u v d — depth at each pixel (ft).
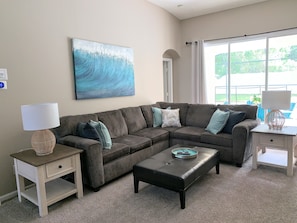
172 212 7.09
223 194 8.05
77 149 8.32
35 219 7.02
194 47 18.56
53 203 7.62
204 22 18.15
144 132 12.68
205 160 8.50
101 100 12.62
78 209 7.48
